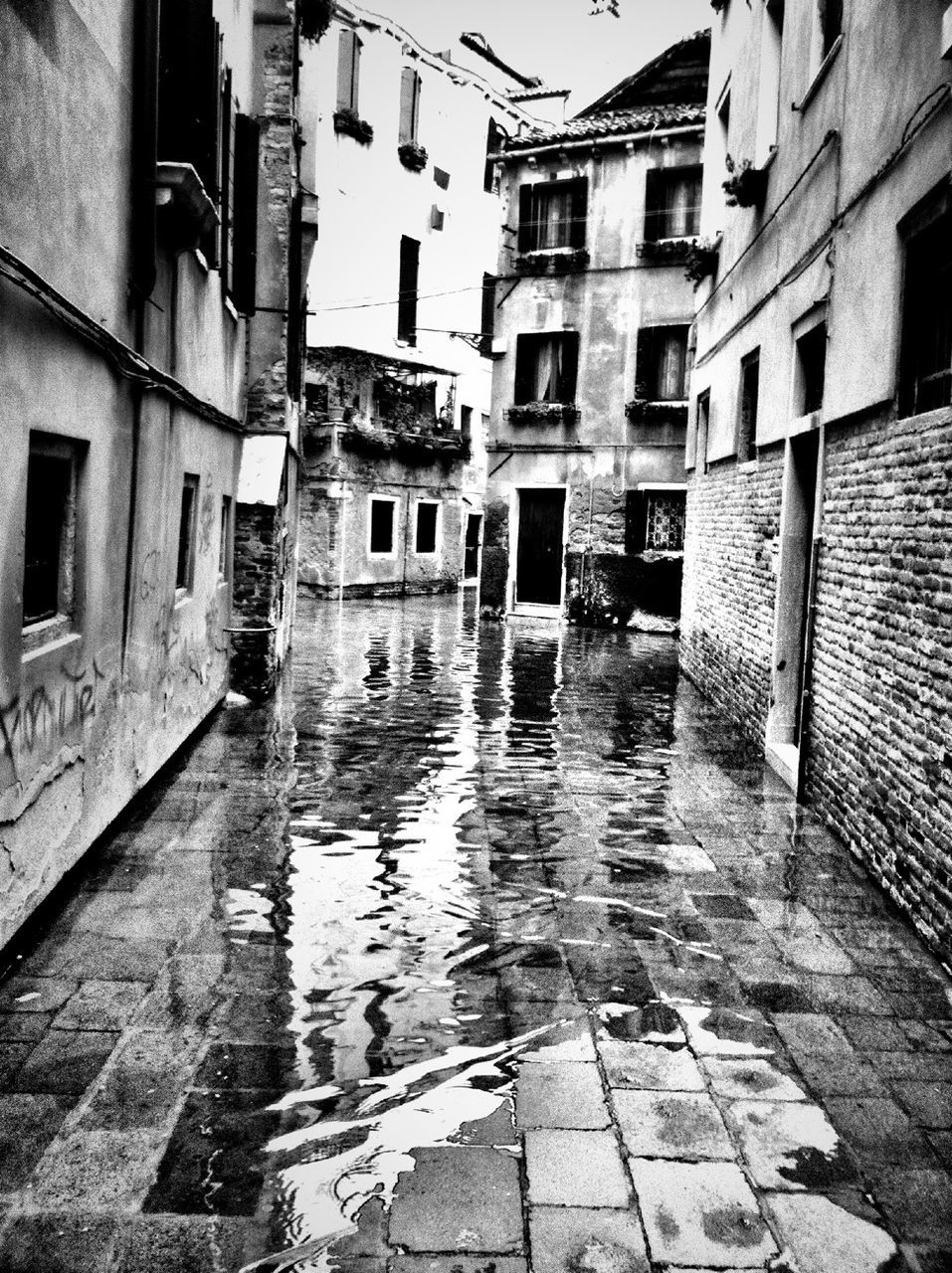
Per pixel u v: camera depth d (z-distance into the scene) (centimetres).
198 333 782
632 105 2133
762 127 941
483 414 3228
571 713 1060
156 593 678
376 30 2694
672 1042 381
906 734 523
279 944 455
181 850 570
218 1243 266
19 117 405
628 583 1975
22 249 413
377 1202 285
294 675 1223
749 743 930
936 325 546
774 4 928
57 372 462
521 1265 262
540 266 2022
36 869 460
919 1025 399
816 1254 269
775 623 853
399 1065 358
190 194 616
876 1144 319
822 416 718
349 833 616
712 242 1182
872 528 600
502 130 3216
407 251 2930
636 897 532
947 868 459
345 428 2431
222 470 930
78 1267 256
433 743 880
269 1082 344
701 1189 294
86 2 486
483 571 2105
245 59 962
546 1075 356
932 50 523
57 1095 330
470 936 475
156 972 421
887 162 586
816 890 550
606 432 1994
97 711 551
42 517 486
